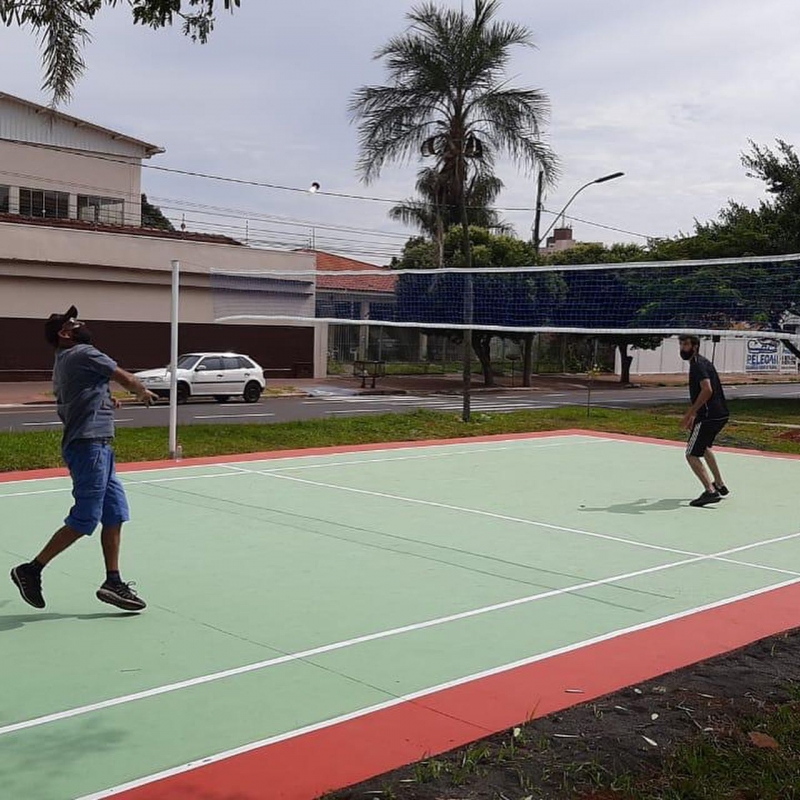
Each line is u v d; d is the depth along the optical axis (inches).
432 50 898.1
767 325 1013.8
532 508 419.8
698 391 426.9
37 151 1453.0
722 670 213.2
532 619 250.5
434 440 706.8
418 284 1149.1
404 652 220.4
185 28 218.5
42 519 366.3
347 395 1312.7
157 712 180.7
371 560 312.7
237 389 1115.3
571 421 872.3
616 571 306.8
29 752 161.9
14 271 1228.5
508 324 1097.4
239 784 151.6
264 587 275.1
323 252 1801.2
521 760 163.0
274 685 196.9
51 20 225.9
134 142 1546.5
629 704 190.5
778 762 161.9
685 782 153.5
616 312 1054.4
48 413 951.0
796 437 781.3
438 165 954.7
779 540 362.6
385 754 164.2
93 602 254.8
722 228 1306.6
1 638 222.8
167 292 1381.6
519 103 907.4
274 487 460.1
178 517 377.7
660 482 507.8
